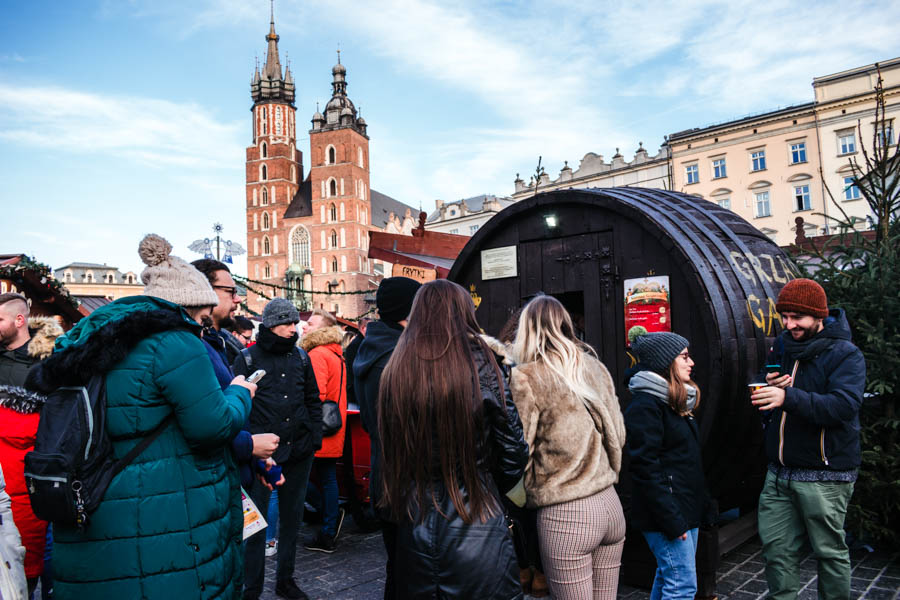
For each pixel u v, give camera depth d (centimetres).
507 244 485
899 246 441
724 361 350
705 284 360
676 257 375
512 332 320
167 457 194
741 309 369
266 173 9962
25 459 189
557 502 243
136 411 191
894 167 470
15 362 326
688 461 272
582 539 240
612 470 256
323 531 479
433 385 199
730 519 470
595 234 434
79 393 190
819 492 286
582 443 246
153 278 229
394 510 204
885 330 413
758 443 382
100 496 185
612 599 256
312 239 9444
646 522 273
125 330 192
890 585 365
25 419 306
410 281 278
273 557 468
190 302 229
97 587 184
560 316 266
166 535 189
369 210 9875
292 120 10344
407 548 199
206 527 199
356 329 775
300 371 390
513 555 199
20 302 342
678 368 274
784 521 302
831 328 297
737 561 410
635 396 279
